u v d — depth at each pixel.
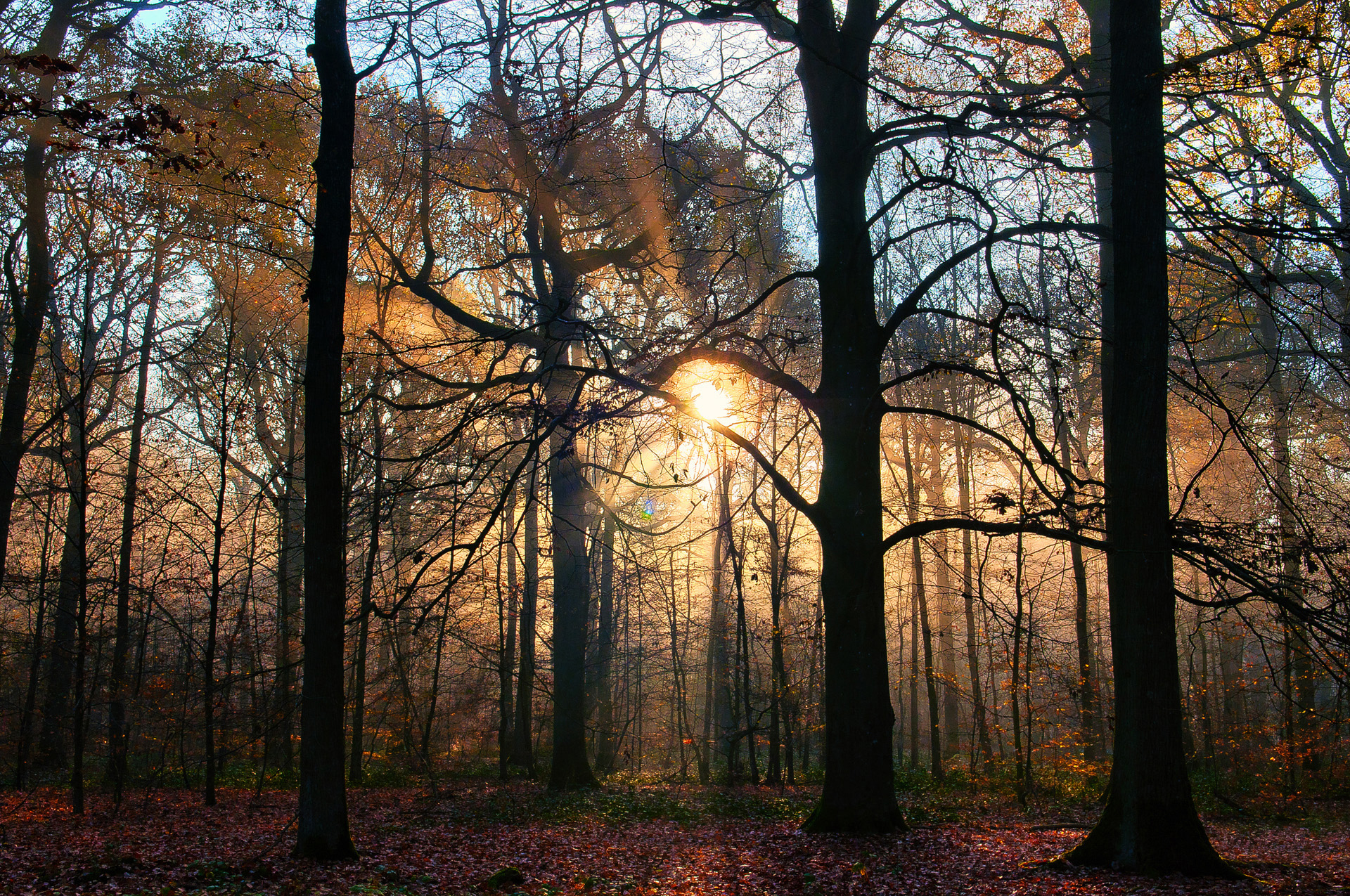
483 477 12.02
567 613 22.02
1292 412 20.73
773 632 22.95
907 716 47.00
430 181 18.69
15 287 17.27
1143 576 9.95
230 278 22.17
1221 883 9.00
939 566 32.38
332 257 11.02
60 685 21.77
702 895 9.39
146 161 11.79
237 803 18.14
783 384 13.63
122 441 27.44
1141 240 10.37
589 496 22.97
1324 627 9.69
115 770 19.41
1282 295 20.14
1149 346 10.25
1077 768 18.95
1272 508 18.53
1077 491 11.43
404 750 26.94
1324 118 20.77
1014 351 14.30
